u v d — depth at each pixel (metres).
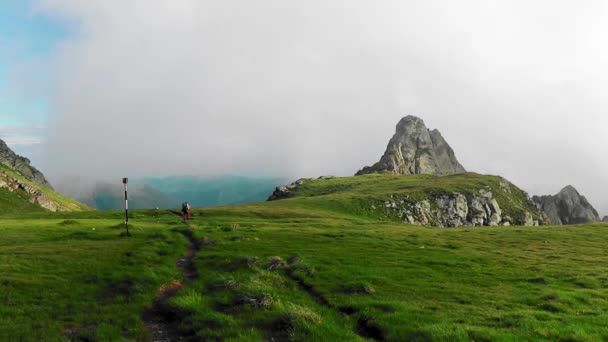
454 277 33.53
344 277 30.38
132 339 17.39
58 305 21.73
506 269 38.69
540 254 51.22
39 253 36.00
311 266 32.62
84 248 39.31
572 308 24.52
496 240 66.00
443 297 26.27
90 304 22.06
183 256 39.22
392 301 23.59
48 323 18.98
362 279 30.19
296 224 82.88
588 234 75.75
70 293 23.80
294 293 25.66
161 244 42.41
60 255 35.09
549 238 69.75
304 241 51.53
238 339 16.56
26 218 103.75
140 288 24.48
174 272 29.53
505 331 18.84
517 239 67.50
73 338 17.30
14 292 23.48
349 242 52.50
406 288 28.19
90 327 18.66
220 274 28.41
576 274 37.19
